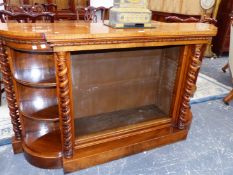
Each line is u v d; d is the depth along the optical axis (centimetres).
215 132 204
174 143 185
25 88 155
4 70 137
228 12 427
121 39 125
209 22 238
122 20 141
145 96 207
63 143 143
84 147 156
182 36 143
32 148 153
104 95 186
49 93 165
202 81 324
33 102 163
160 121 183
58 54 116
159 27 152
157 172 155
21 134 162
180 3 445
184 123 183
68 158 147
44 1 404
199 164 164
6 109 226
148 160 166
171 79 183
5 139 178
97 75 174
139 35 128
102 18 289
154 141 173
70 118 137
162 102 202
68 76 125
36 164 152
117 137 167
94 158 153
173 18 235
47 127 172
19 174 147
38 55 153
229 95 258
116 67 179
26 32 113
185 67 164
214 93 284
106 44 123
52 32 115
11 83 142
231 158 172
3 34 117
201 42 153
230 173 157
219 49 459
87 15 277
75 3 420
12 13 182
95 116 189
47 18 197
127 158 167
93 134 162
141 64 190
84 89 175
